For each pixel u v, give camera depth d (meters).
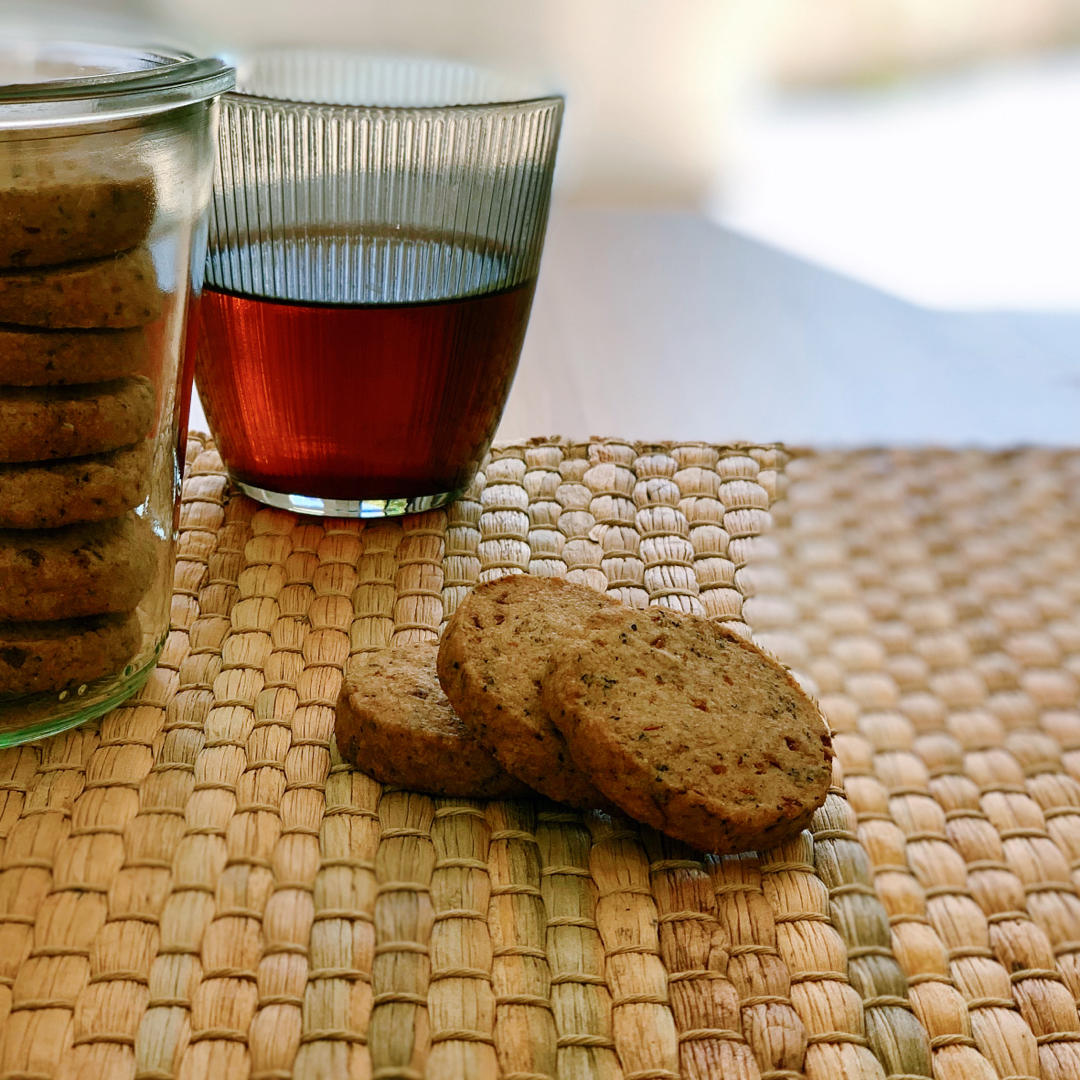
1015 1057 0.36
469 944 0.36
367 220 0.42
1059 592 0.51
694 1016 0.35
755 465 0.52
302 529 0.47
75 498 0.37
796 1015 0.36
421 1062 0.34
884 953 0.37
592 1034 0.35
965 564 0.52
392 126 0.41
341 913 0.36
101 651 0.38
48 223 0.35
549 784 0.38
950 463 0.58
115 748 0.39
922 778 0.43
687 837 0.38
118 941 0.35
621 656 0.39
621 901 0.37
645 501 0.50
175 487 0.40
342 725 0.40
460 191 0.42
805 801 0.38
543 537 0.48
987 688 0.47
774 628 0.47
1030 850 0.41
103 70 0.39
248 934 0.36
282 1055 0.34
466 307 0.43
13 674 0.38
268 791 0.39
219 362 0.44
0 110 0.34
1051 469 0.58
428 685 0.40
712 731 0.38
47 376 0.36
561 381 0.65
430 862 0.37
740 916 0.37
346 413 0.44
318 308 0.43
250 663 0.42
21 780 0.38
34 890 0.36
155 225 0.37
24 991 0.35
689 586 0.46
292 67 0.47
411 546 0.47
